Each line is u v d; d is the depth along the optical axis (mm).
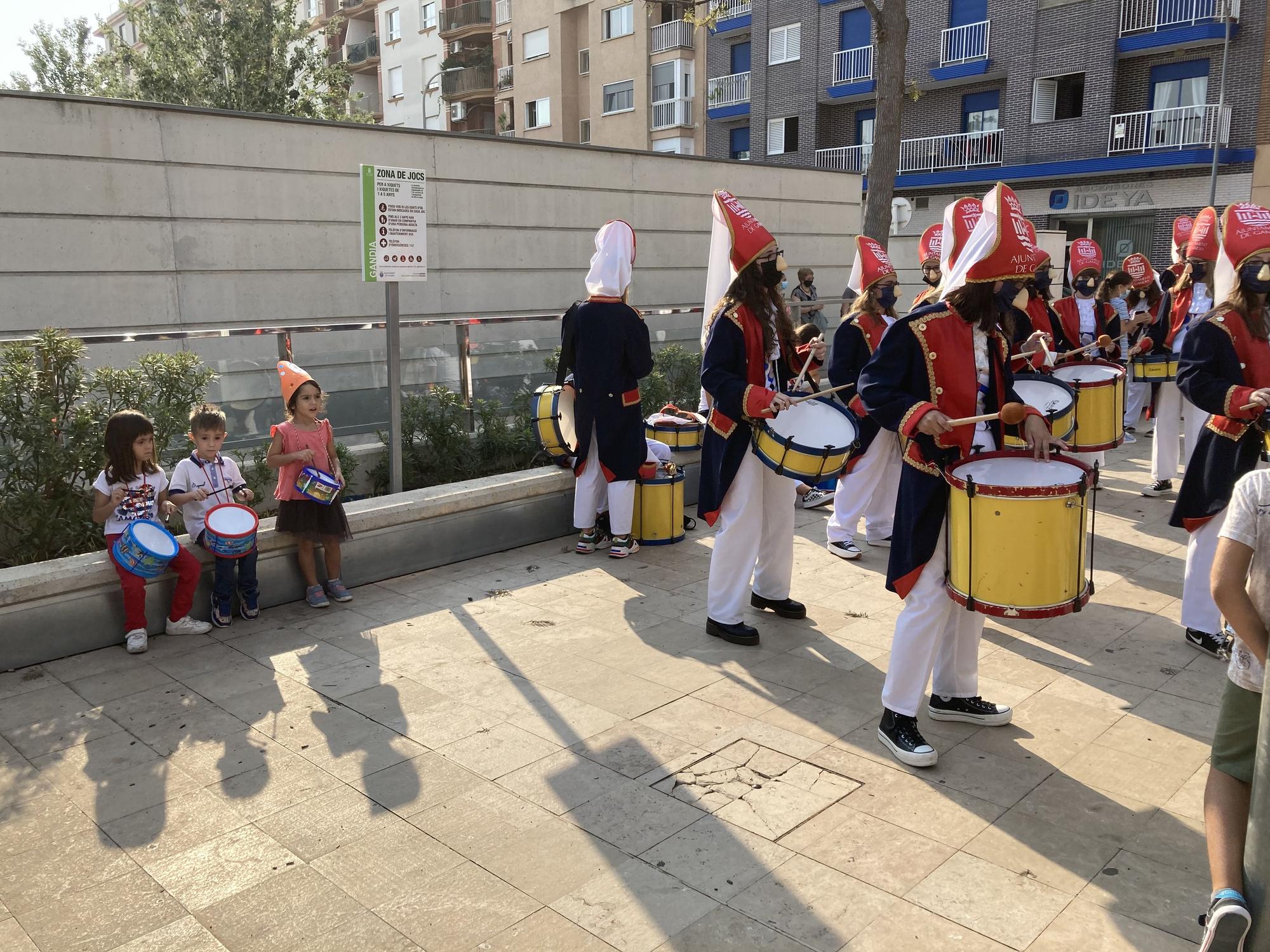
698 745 4055
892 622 5480
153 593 5262
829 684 4660
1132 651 5059
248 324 11367
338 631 5367
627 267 6500
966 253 3744
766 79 33781
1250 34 25312
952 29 29859
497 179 12992
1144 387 11078
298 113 28172
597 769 3859
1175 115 26344
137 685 4688
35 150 9859
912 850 3293
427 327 7883
